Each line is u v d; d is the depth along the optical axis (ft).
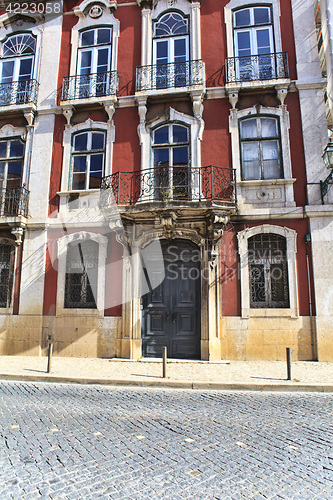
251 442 11.77
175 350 29.45
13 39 37.86
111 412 15.26
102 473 9.53
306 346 27.61
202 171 30.30
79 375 22.25
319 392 19.11
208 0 33.96
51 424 13.60
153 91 32.09
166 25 34.50
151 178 30.83
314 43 31.35
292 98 30.94
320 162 29.58
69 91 34.71
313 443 11.71
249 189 30.07
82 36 36.45
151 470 9.71
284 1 32.68
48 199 33.30
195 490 8.64
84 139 34.14
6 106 34.99
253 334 28.14
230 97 31.27
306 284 28.35
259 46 32.65
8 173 34.83
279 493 8.53
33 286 31.94
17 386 20.40
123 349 29.27
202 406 16.25
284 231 29.12
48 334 30.99
